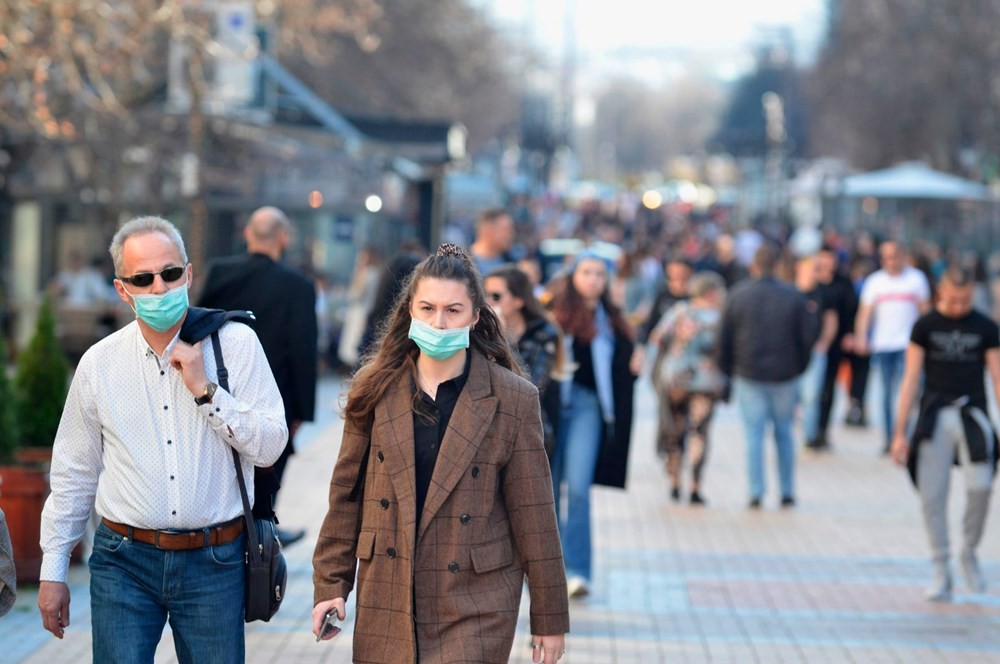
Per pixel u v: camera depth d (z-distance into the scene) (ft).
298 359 79.61
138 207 195.83
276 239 80.64
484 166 495.41
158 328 45.60
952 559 100.63
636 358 86.58
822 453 156.76
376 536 45.75
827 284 155.94
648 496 126.82
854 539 107.96
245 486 47.21
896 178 408.46
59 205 221.05
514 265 75.72
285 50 265.34
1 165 191.62
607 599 86.22
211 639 46.80
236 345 47.37
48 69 155.94
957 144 483.10
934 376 86.74
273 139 206.18
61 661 69.62
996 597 88.69
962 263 85.76
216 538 46.88
